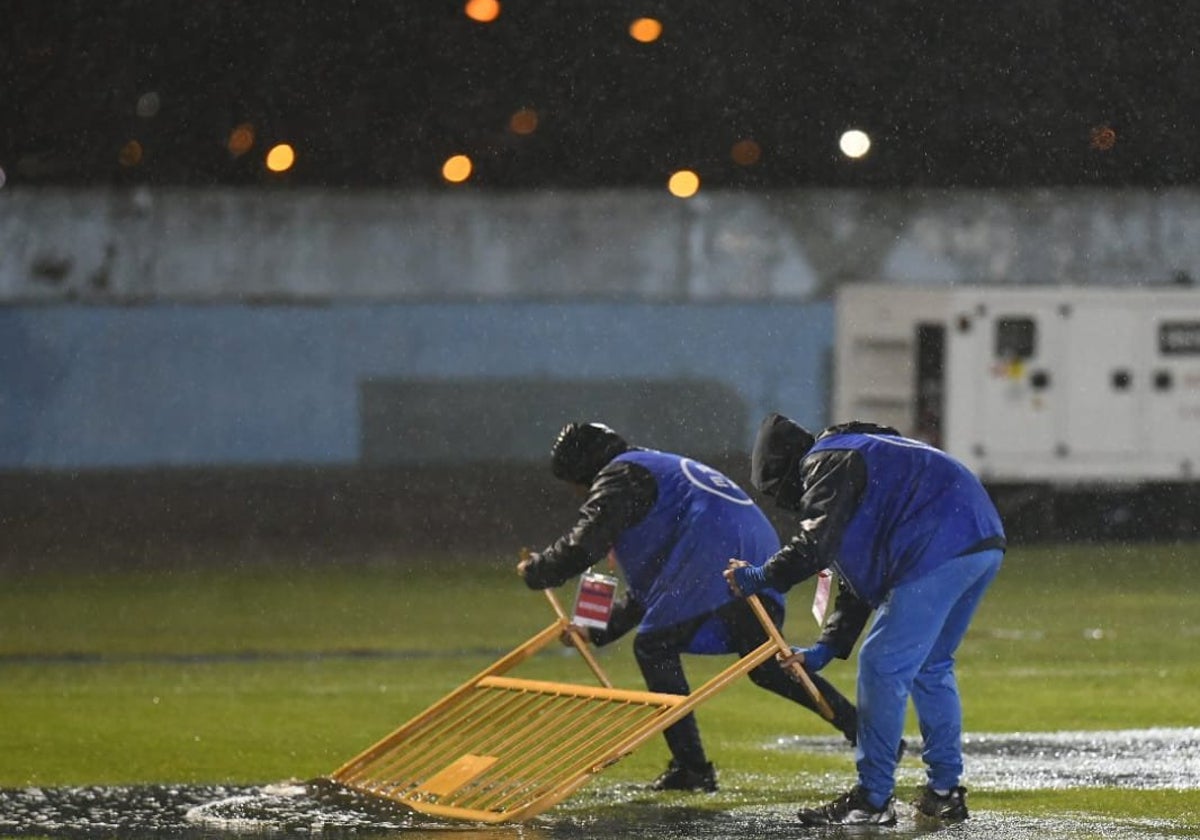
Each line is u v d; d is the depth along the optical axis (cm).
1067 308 7325
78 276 7319
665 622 2441
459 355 7469
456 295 7450
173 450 7344
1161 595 5544
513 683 2558
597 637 2566
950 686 2286
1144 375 7388
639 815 2314
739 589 2222
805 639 4462
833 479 2184
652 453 2488
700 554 2420
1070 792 2497
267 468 7356
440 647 4403
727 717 3331
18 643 4478
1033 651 4309
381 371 7450
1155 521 7631
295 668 4050
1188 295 7394
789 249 7469
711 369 7469
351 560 6588
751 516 2453
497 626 4788
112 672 3978
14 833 2186
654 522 2433
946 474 2211
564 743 2383
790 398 7456
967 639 4538
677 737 2512
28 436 7275
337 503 7294
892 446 2220
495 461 7438
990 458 7312
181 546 6944
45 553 6650
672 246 7469
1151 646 4394
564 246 7481
